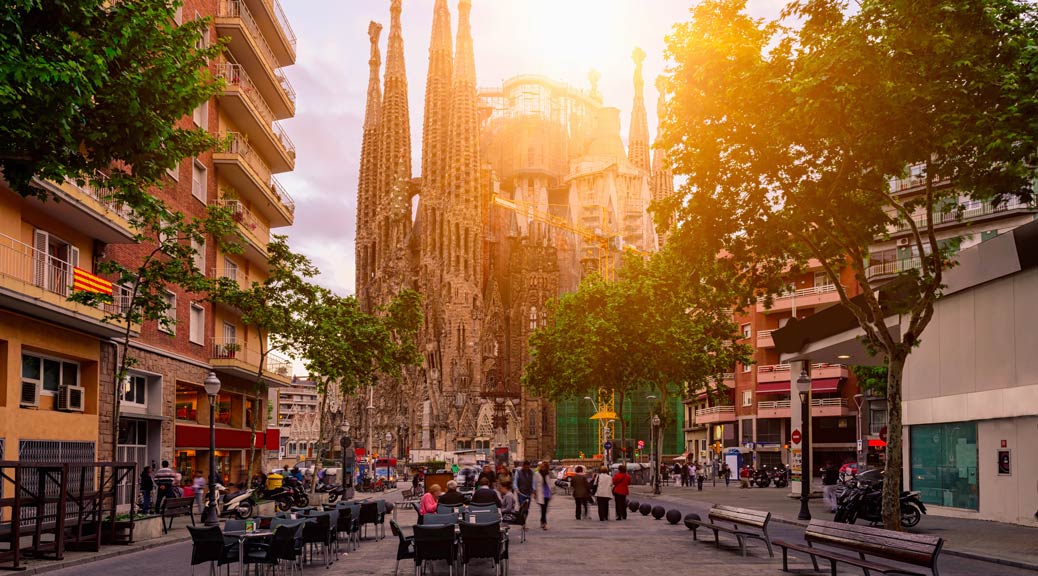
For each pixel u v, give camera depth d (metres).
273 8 49.78
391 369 47.91
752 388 81.56
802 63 21.56
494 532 15.43
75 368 30.42
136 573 17.55
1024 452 28.12
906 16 19.30
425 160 194.75
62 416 28.42
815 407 73.94
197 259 40.50
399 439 175.75
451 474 34.34
